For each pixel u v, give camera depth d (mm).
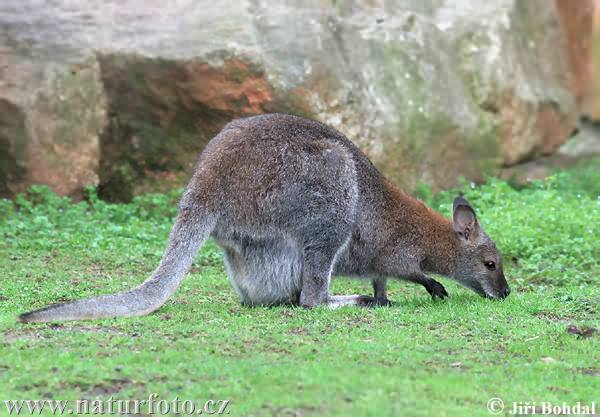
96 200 20328
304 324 11797
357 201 13227
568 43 28625
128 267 16156
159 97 20828
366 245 13562
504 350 10898
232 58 20453
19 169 19984
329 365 9766
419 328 11836
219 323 11766
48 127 20188
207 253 17344
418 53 22906
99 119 20844
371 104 21781
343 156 13016
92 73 20625
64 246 17312
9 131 19828
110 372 9438
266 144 12719
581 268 16531
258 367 9602
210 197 12500
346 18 22594
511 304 13516
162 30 20922
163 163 21312
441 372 9773
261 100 20688
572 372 10133
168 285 12062
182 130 21141
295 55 20969
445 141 22781
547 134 25234
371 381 9242
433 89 22797
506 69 23844
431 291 14055
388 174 21984
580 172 25547
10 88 19922
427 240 13898
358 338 11070
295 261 12953
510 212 19000
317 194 12797
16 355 9914
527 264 16516
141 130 21125
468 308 13203
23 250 17000
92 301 11547
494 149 23688
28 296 13516
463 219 14000
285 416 8328
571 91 26422
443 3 24219
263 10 21328
